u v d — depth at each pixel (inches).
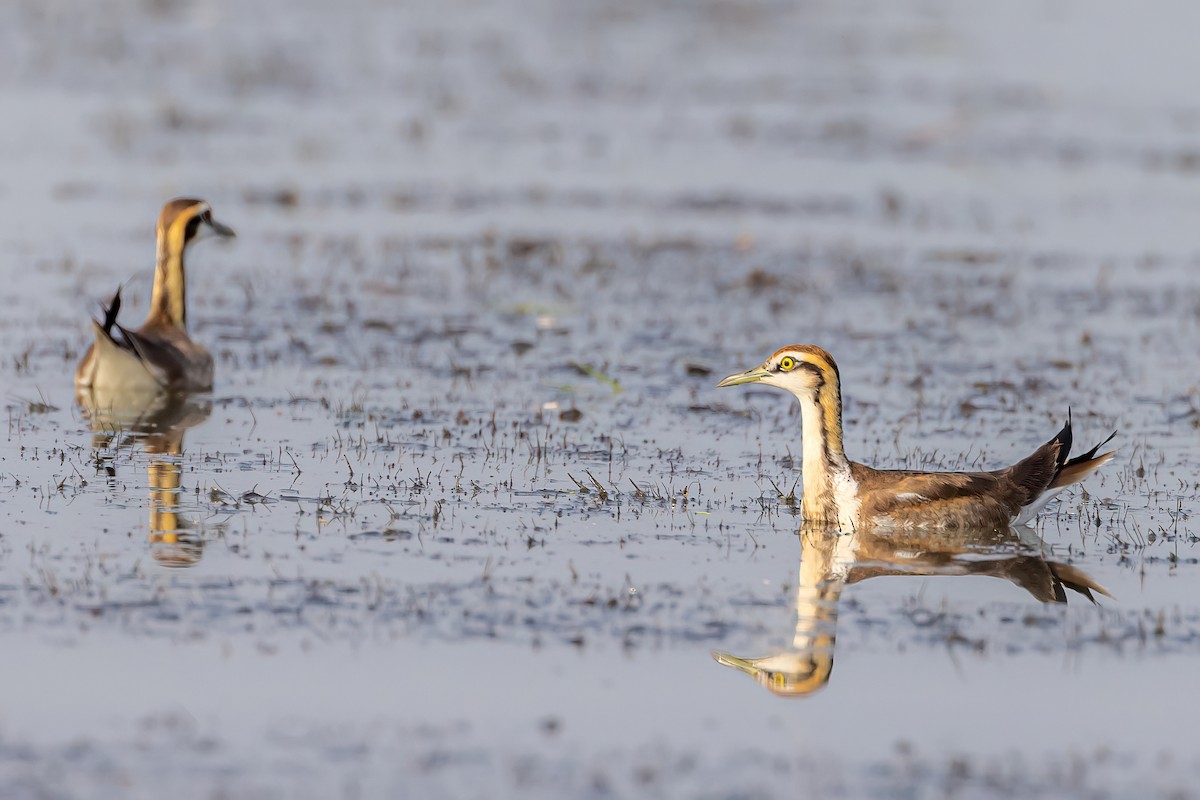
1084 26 2192.4
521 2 2313.0
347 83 1685.5
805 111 1628.9
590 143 1461.6
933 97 1708.9
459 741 404.5
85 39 1830.7
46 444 660.7
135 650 450.0
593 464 653.3
